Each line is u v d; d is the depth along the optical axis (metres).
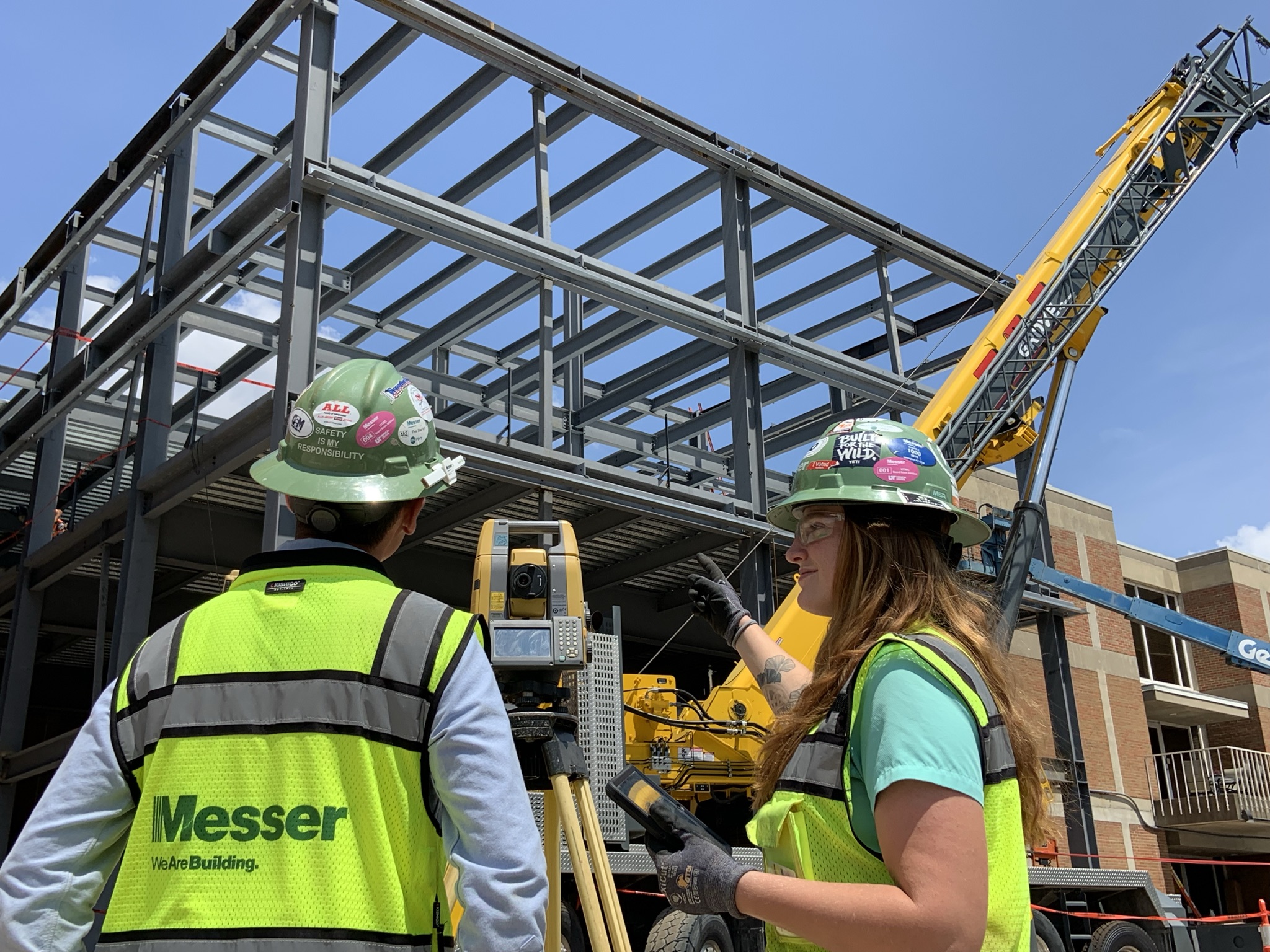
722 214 12.00
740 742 8.97
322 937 1.50
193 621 1.74
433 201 9.26
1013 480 20.02
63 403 10.34
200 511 10.79
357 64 10.88
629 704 9.10
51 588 11.95
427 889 1.62
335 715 1.61
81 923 1.67
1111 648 21.27
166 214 10.14
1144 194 11.74
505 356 15.28
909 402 13.23
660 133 11.45
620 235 13.18
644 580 13.84
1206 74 12.01
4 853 10.23
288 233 8.45
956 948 1.33
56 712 15.73
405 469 1.93
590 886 3.33
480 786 1.60
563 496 10.17
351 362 2.01
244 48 8.98
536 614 4.06
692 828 1.67
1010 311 10.96
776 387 15.55
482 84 10.93
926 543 1.75
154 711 1.67
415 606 1.71
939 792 1.40
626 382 14.30
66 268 11.02
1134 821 20.03
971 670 1.56
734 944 7.26
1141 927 10.92
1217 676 24.12
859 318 14.73
